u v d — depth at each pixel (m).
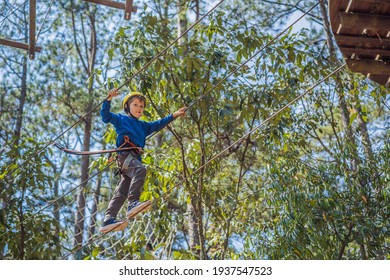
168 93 10.61
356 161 11.86
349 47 6.93
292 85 11.14
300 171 11.66
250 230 11.59
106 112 7.69
